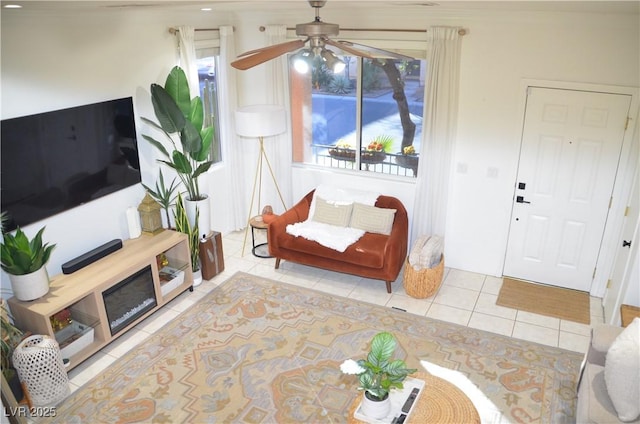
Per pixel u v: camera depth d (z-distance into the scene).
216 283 5.24
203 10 5.03
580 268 4.98
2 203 3.72
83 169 4.30
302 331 4.43
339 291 5.09
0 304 3.55
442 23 4.74
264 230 6.48
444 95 4.86
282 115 5.43
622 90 4.30
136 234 4.79
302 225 5.36
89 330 4.05
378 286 5.18
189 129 4.80
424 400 3.08
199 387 3.78
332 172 5.87
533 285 5.19
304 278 5.35
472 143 5.00
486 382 3.79
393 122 5.41
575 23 4.26
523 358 4.06
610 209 4.67
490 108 4.81
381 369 2.86
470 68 4.77
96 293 3.99
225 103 5.86
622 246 4.35
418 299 4.93
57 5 3.30
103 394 3.71
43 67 3.88
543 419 3.45
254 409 3.56
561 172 4.76
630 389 2.82
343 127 5.70
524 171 4.89
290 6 4.55
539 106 4.64
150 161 5.05
